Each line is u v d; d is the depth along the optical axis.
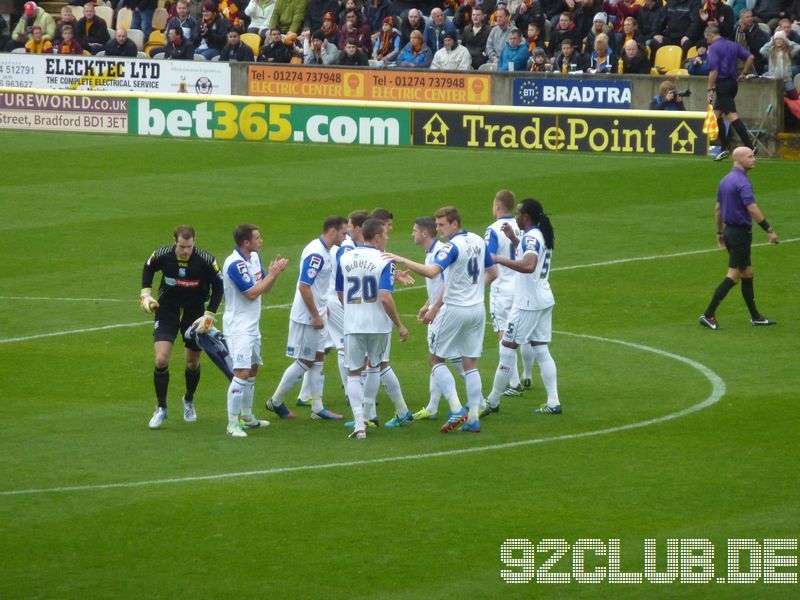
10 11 131.62
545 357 44.12
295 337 43.56
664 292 62.28
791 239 72.12
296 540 31.97
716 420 42.56
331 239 43.94
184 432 42.22
